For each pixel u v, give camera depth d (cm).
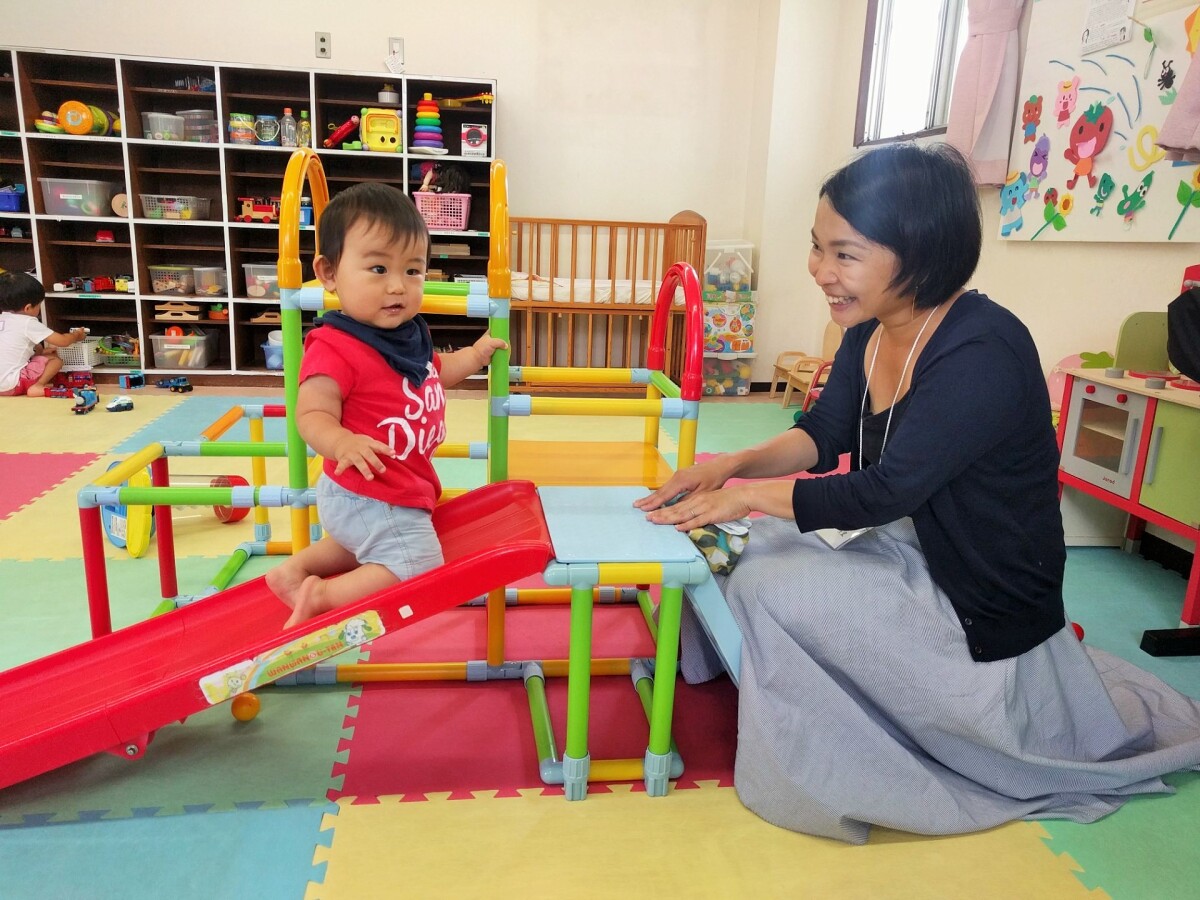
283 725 156
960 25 375
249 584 154
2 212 446
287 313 166
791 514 132
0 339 431
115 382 480
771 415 446
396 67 481
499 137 500
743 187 523
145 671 134
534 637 194
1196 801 141
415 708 163
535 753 149
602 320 530
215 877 117
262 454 201
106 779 139
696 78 506
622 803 136
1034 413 125
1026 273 316
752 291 496
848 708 127
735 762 140
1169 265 251
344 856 121
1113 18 265
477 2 482
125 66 446
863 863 124
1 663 172
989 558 130
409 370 138
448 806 133
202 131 461
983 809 132
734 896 117
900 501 122
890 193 114
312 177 185
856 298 123
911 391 127
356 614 121
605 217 518
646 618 203
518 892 116
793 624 131
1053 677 138
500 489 163
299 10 471
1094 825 134
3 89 459
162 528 198
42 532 246
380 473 124
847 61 461
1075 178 285
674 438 398
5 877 116
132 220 456
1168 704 161
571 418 438
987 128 320
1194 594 204
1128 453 228
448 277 485
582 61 496
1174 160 243
